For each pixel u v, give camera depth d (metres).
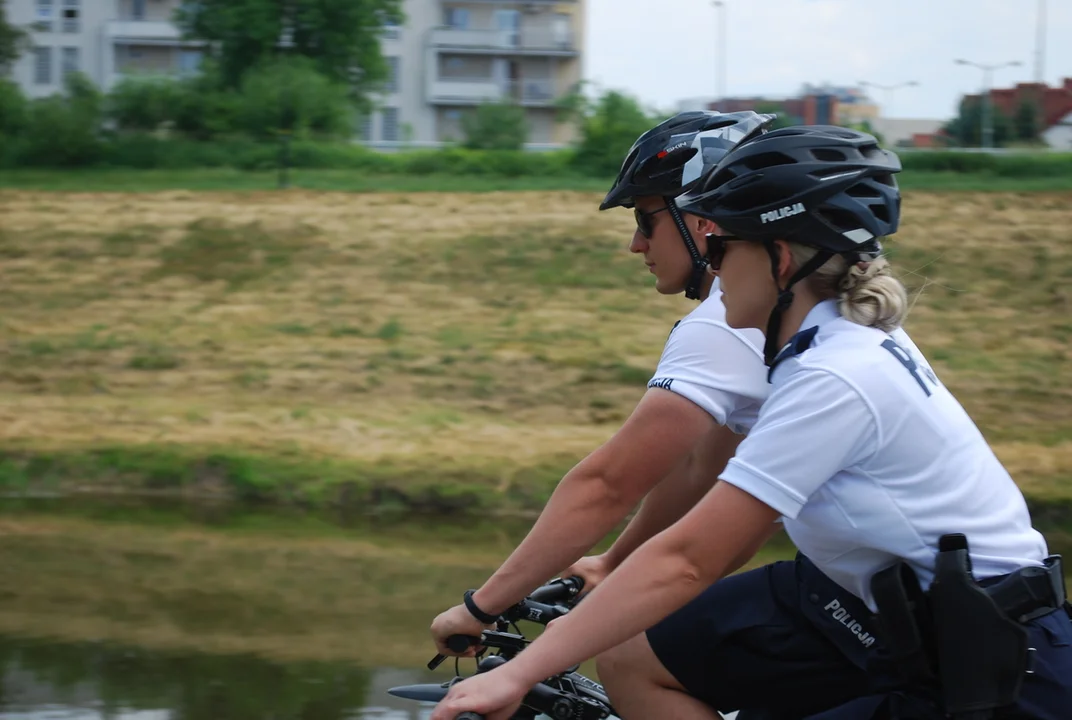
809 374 1.76
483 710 1.80
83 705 3.62
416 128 47.16
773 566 2.04
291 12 33.16
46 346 11.13
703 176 2.20
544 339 11.27
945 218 15.70
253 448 7.82
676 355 2.17
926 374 1.83
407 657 4.16
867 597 1.85
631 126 21.50
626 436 2.14
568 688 2.11
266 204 16.44
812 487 1.75
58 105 23.45
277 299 13.05
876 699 1.84
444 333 11.52
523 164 21.08
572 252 14.22
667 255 2.31
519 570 2.13
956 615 1.73
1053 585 1.75
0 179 19.80
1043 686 1.75
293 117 26.08
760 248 1.84
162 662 4.06
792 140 1.80
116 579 5.18
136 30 44.97
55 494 7.18
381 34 35.50
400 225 15.31
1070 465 7.58
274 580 5.20
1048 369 10.52
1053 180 18.81
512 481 7.06
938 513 1.77
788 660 1.96
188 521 6.45
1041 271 13.77
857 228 1.78
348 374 10.27
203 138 26.14
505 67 47.12
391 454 7.67
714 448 2.40
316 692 3.78
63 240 14.88
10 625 4.46
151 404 9.37
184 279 13.80
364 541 6.05
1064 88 37.38
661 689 2.04
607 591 1.81
